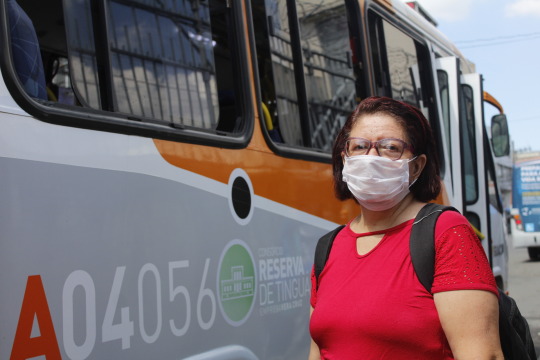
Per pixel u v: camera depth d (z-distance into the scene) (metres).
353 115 2.15
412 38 5.49
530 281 13.84
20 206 2.08
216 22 3.27
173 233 2.62
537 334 8.56
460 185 5.71
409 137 2.04
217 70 3.23
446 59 5.96
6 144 2.07
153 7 2.83
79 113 2.31
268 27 3.53
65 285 2.18
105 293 2.31
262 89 3.40
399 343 1.83
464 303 1.78
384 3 4.96
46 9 2.75
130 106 2.62
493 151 7.18
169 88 2.84
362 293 1.91
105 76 2.56
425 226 1.90
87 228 2.28
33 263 2.10
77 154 2.28
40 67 2.42
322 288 2.03
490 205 6.88
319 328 1.97
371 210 2.03
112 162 2.40
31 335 2.07
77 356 2.20
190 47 3.00
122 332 2.36
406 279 1.87
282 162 3.34
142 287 2.46
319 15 4.01
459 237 1.85
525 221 17.97
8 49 2.13
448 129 5.84
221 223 2.87
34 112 2.16
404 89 5.14
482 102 6.30
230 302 2.88
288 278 3.28
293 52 3.71
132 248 2.44
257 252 3.08
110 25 2.61
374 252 1.96
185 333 2.62
